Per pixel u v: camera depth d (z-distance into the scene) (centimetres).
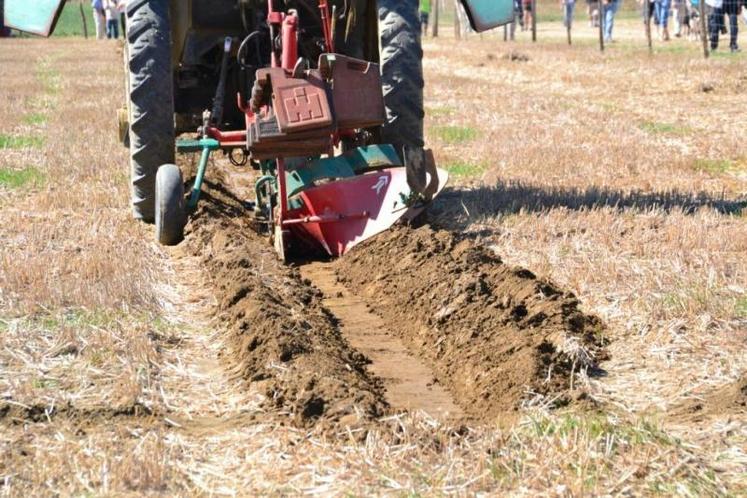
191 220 1559
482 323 1105
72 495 775
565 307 1136
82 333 1089
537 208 1666
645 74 3694
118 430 880
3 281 1255
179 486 794
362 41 1627
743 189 1866
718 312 1152
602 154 2180
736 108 2869
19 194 1831
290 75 1312
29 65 5216
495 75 4225
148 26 1468
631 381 1001
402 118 1527
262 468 822
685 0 5488
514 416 910
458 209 1673
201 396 966
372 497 769
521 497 764
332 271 1422
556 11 9744
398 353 1130
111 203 1742
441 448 848
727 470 820
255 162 1645
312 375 962
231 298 1188
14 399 938
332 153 1458
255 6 1517
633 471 794
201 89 1642
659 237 1481
